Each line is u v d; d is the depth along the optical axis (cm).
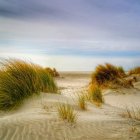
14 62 828
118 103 1062
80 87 1666
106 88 1416
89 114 652
